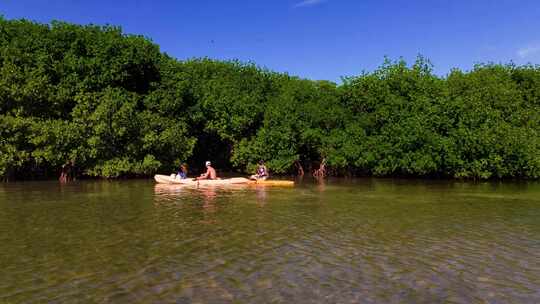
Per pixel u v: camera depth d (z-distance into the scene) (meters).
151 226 20.08
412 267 14.07
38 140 38.94
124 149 44.59
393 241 17.41
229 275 13.27
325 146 49.75
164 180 39.44
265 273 13.45
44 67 42.81
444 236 18.28
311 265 14.25
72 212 23.69
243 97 50.88
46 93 41.31
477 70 54.16
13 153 38.75
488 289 12.18
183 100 51.47
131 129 44.09
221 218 22.05
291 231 19.11
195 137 52.94
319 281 12.77
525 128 44.84
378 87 49.38
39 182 40.59
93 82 44.03
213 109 50.69
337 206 26.20
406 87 48.53
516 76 54.50
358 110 51.66
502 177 46.06
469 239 17.78
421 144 44.50
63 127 40.03
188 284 12.52
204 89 52.19
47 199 28.75
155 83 49.34
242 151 50.47
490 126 43.00
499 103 45.44
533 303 11.26
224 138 52.66
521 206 26.44
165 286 12.36
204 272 13.54
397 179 46.84
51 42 43.91
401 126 45.75
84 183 39.72
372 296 11.66
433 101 45.66
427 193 33.16
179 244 16.81
